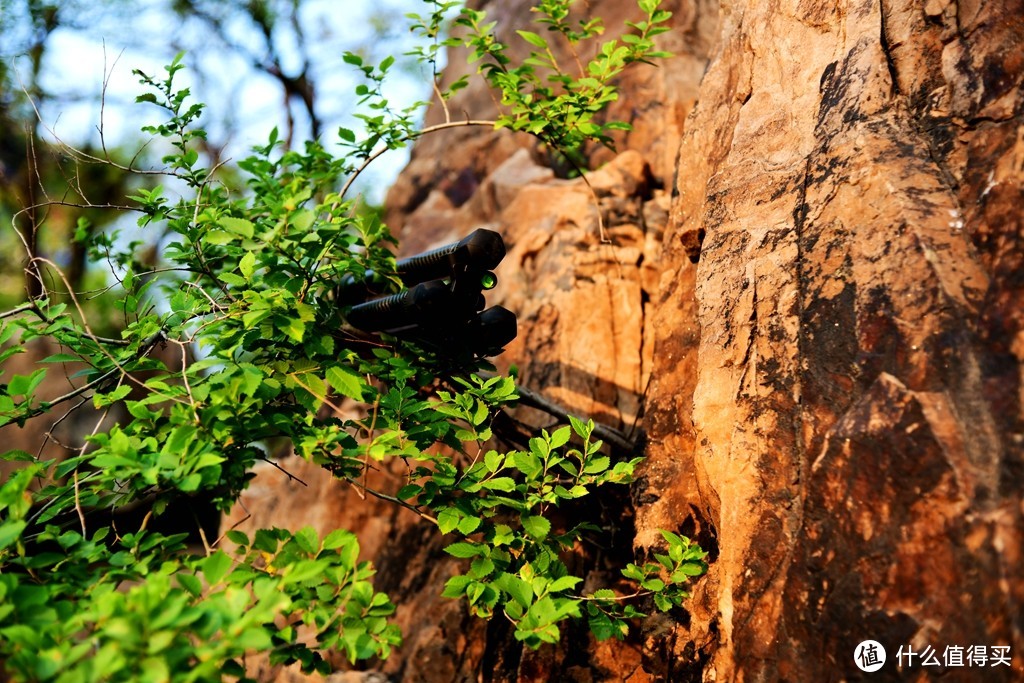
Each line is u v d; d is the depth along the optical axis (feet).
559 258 13.39
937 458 6.27
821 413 7.37
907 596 6.22
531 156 17.04
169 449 6.91
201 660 5.51
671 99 14.93
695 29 16.31
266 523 15.62
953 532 6.04
